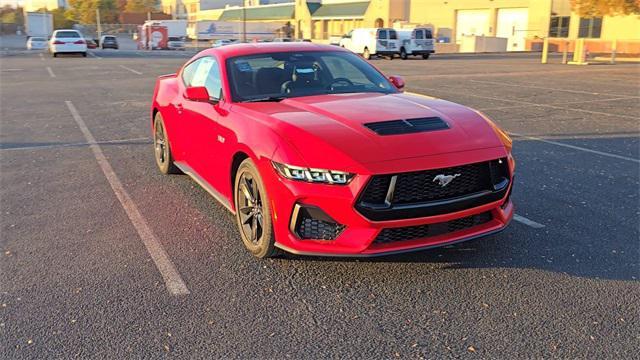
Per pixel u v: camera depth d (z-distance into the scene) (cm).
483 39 5003
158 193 586
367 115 403
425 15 6131
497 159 376
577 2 3041
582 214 504
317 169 351
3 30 9894
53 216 515
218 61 514
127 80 1906
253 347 299
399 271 388
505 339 303
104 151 796
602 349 292
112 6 13138
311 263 403
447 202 359
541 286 363
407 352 293
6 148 816
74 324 325
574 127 965
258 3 9412
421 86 1691
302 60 518
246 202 422
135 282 378
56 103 1312
